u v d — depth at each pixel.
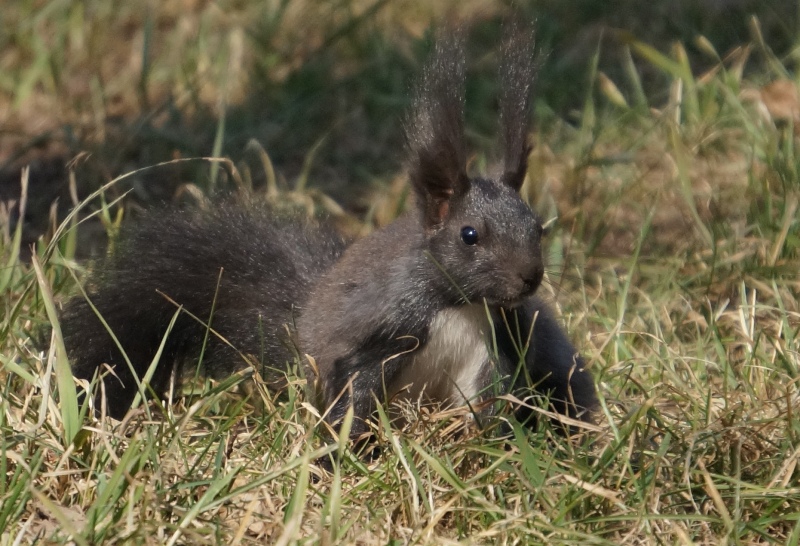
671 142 14.01
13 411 8.70
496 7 18.94
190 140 15.18
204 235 10.30
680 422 9.36
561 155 15.05
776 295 10.51
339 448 7.74
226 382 9.20
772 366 9.75
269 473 7.72
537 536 7.40
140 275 10.16
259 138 15.72
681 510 8.08
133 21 19.28
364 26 18.23
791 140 13.73
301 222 10.69
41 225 13.83
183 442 8.73
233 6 19.09
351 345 9.05
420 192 9.12
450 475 7.76
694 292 11.88
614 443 8.34
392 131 16.08
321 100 16.69
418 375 9.29
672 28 18.16
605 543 7.32
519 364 8.84
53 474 7.72
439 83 9.10
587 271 12.31
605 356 10.45
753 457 8.59
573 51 17.47
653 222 13.59
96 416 9.45
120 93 17.12
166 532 7.39
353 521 7.52
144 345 10.07
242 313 9.98
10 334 9.77
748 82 16.39
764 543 7.72
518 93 9.47
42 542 7.07
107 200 14.03
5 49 18.19
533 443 8.66
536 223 9.00
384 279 9.02
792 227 12.44
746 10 18.45
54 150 15.65
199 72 17.20
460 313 9.09
